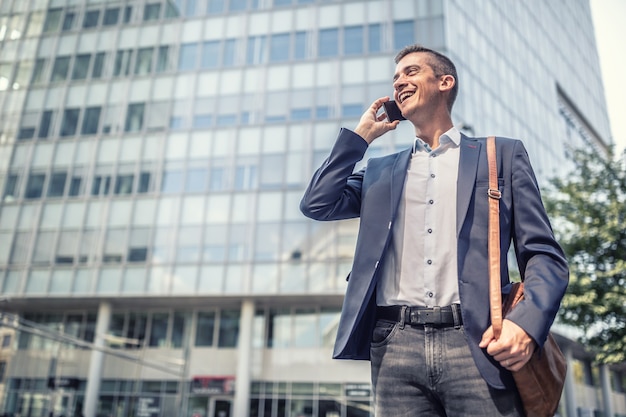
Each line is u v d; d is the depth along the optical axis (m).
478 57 30.27
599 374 34.28
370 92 26.58
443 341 1.37
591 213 13.56
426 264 1.47
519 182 1.49
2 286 26.12
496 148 1.57
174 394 24.81
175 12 30.19
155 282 25.11
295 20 28.72
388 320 1.48
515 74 35.16
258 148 26.55
